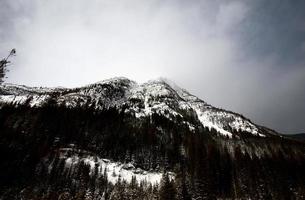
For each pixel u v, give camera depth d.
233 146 146.00
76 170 93.75
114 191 89.00
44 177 83.50
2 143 88.94
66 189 80.94
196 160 115.38
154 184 99.94
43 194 75.94
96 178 93.88
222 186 102.50
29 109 127.25
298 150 143.38
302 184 104.06
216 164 110.44
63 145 108.06
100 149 118.88
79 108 148.50
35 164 87.19
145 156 123.56
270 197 94.50
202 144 135.25
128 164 115.69
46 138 106.56
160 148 130.62
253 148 143.75
